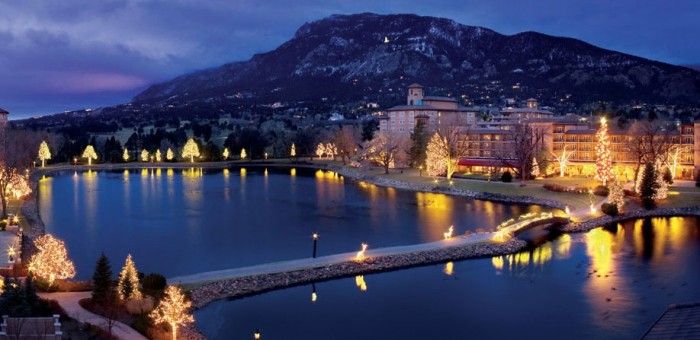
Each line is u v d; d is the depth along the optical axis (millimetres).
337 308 72625
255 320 68438
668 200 141250
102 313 61875
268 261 92750
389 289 79750
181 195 171125
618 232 116000
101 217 132500
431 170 196000
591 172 195500
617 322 67875
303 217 132250
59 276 73500
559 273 87062
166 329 60375
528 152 176375
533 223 111562
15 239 96188
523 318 69625
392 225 121938
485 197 161875
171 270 87375
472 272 87625
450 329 66562
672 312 50000
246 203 154250
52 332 52312
